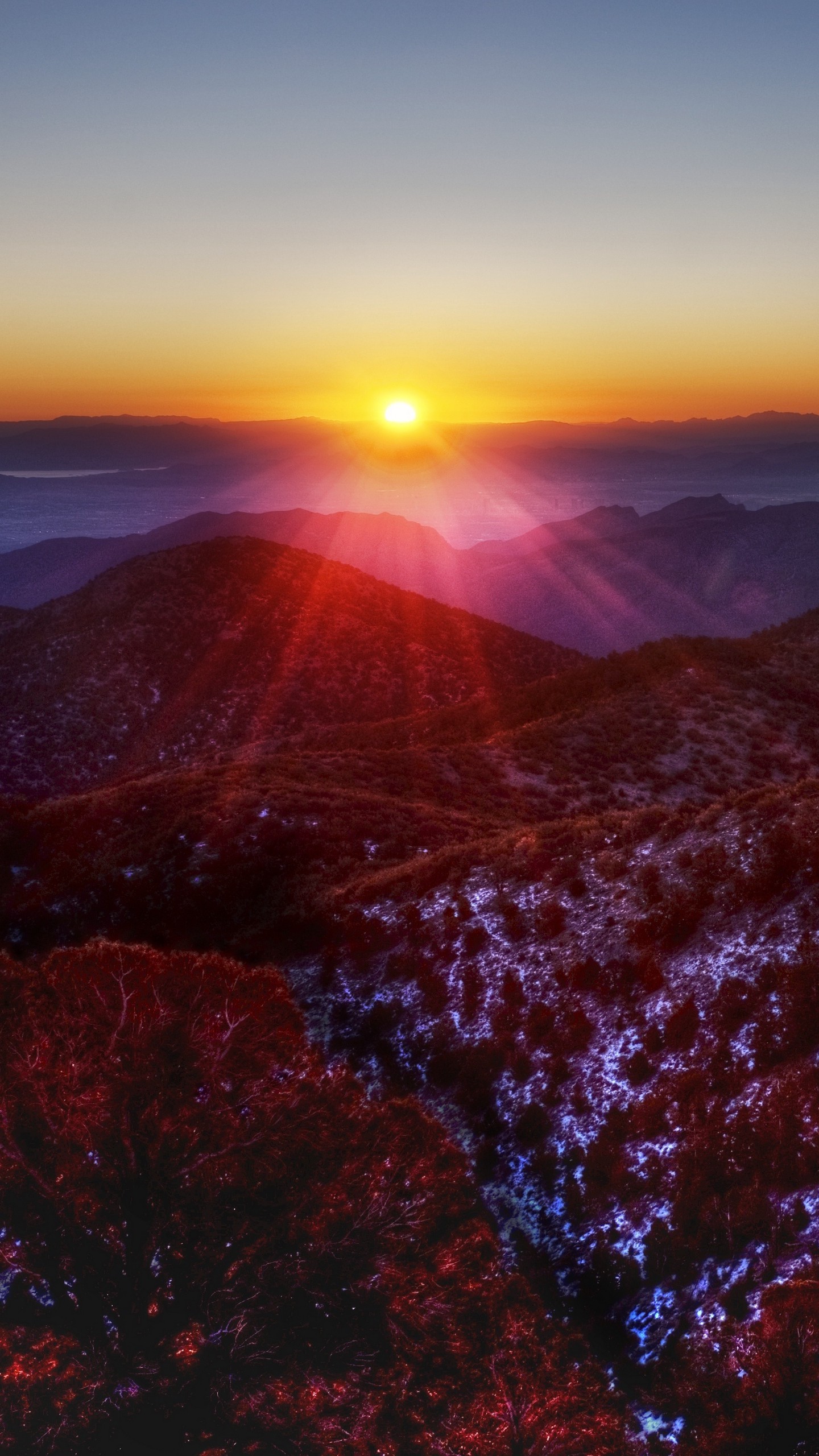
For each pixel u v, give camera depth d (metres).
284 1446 11.28
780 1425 11.45
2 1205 12.30
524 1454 11.40
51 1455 11.01
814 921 18.84
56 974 15.97
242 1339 12.00
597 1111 17.41
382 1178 14.71
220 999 16.06
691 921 20.58
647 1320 13.54
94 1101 13.20
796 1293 12.68
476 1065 19.20
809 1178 14.40
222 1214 12.91
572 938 21.88
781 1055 16.58
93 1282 12.19
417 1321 12.73
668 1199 15.14
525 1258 14.91
